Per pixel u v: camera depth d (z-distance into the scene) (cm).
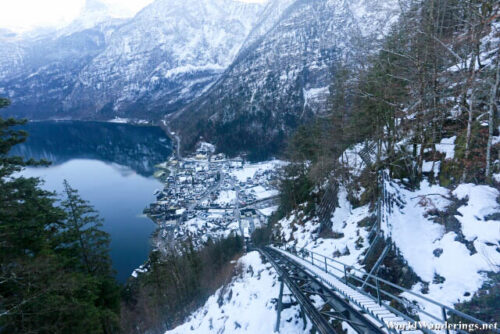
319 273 1541
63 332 1390
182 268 3850
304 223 2964
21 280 1250
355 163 2747
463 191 1331
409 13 1719
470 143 1491
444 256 1159
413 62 1688
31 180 1402
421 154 1741
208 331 2166
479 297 927
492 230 1073
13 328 1230
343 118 2748
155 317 3350
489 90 1411
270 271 2305
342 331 1189
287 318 1644
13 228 1305
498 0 1291
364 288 1349
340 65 2714
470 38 1465
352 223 2105
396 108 1861
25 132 1348
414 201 1568
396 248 1346
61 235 1762
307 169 3747
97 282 1617
